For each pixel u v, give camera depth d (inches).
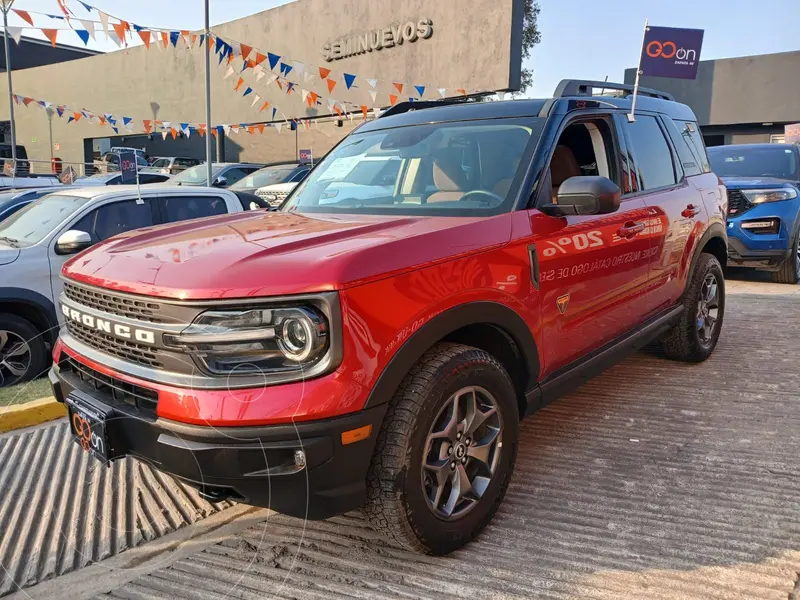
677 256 175.3
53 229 218.7
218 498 92.5
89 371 105.1
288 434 85.5
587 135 153.6
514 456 116.7
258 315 86.4
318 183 153.8
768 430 154.3
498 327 112.3
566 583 98.7
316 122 911.7
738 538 109.6
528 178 123.2
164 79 1091.3
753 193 336.2
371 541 113.1
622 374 198.2
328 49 885.2
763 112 951.0
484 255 107.5
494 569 102.8
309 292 86.6
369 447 92.0
